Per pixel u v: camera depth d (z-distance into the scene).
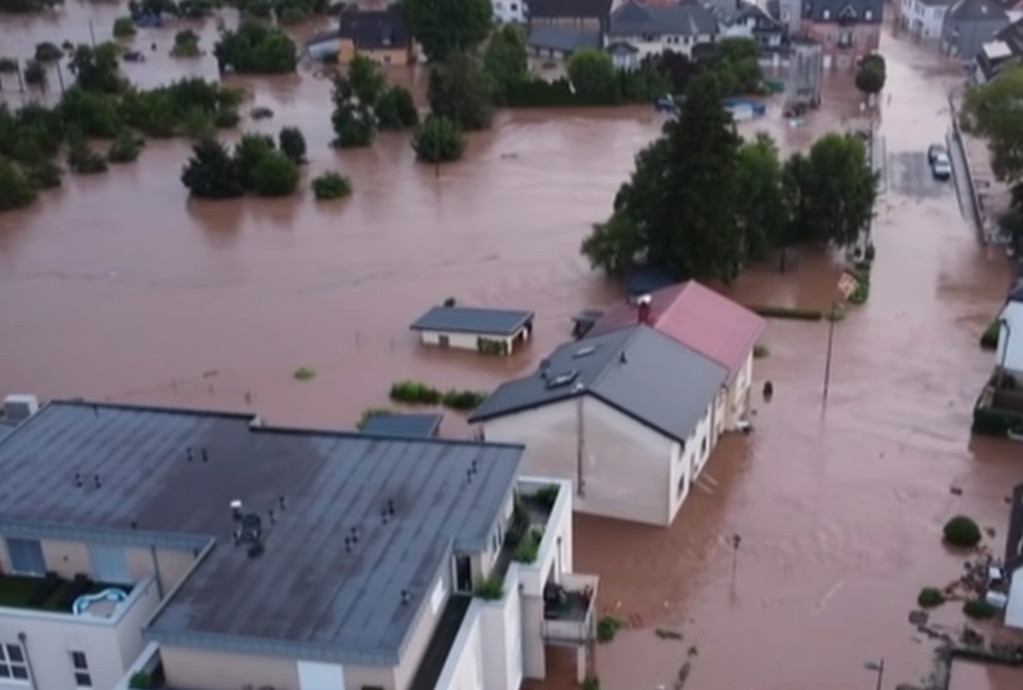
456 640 32.38
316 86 130.00
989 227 80.19
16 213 92.31
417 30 134.75
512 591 34.94
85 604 34.28
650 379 47.62
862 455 51.78
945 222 82.31
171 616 31.00
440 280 74.81
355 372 62.25
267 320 69.50
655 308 54.50
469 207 89.38
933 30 143.50
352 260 79.00
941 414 55.16
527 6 141.75
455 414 57.19
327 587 31.88
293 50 136.25
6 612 33.56
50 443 40.47
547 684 37.69
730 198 70.25
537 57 137.00
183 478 37.84
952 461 51.09
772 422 54.84
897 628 40.47
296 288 74.50
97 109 112.44
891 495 48.56
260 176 93.31
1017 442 52.31
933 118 110.00
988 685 37.81
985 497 48.25
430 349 64.75
